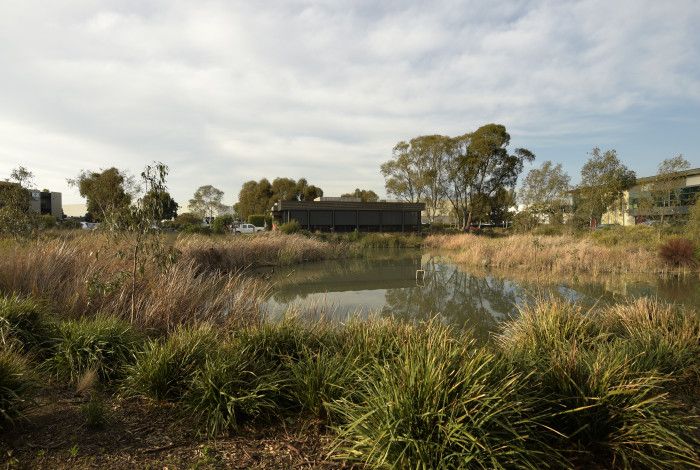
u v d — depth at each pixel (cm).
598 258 1827
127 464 300
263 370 425
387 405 303
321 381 399
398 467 279
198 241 1775
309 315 749
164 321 649
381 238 3484
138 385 412
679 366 477
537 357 425
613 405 336
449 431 279
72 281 749
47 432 336
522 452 286
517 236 2966
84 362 455
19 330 482
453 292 1348
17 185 1144
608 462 320
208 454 320
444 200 5728
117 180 2295
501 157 4966
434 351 347
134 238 755
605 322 657
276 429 367
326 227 4569
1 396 335
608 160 3281
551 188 3744
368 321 580
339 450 324
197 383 386
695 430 372
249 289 837
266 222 5050
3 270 724
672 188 2658
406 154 5525
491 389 305
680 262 1742
